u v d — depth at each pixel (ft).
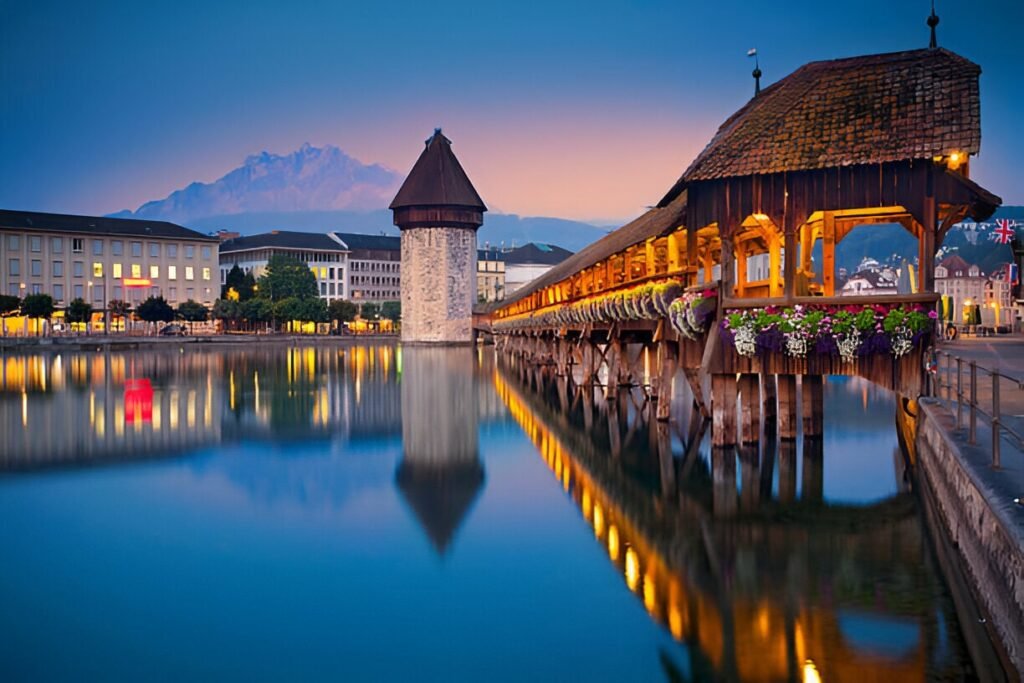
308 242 504.43
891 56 52.54
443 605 31.63
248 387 127.44
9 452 67.67
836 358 49.88
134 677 25.98
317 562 37.27
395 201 292.40
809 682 24.04
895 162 48.21
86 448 69.77
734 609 29.96
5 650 27.96
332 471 59.21
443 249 289.53
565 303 110.11
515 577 34.55
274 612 31.17
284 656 27.32
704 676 24.81
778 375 59.77
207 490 52.95
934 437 39.83
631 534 40.47
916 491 47.42
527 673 25.73
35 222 382.01
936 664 24.91
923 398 47.21
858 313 48.49
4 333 347.97
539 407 96.22
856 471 52.90
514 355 195.93
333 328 446.60
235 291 426.10
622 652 26.96
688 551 37.17
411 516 45.57
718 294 51.55
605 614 30.22
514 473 57.47
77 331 368.07
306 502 49.37
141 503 49.42
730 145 51.70
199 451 68.23
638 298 67.41
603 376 127.44
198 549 39.52
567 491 51.11
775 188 50.34
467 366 178.09
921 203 48.26
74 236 386.73
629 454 62.95
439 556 37.83
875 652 25.89
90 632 29.50
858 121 50.03
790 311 49.49
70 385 130.93
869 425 75.10
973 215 52.90
